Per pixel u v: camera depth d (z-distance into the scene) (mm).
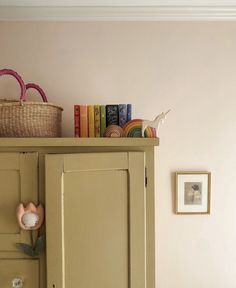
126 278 1402
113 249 1396
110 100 1891
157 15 1879
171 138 1898
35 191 1401
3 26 1878
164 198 1896
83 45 1891
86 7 1853
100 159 1380
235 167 1898
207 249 1896
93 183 1390
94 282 1391
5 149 1416
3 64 1878
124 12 1870
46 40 1887
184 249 1893
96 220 1392
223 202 1901
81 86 1890
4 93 1870
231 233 1897
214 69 1898
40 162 1413
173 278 1891
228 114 1902
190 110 1897
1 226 1408
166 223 1896
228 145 1898
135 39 1896
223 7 1854
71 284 1380
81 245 1385
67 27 1892
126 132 1494
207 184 1889
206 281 1892
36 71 1883
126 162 1391
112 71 1894
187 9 1861
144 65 1896
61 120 1765
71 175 1378
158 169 1896
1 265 1404
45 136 1494
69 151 1419
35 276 1403
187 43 1899
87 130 1611
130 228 1392
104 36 1894
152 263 1411
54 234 1367
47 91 1884
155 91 1896
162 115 1478
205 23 1898
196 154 1902
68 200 1378
